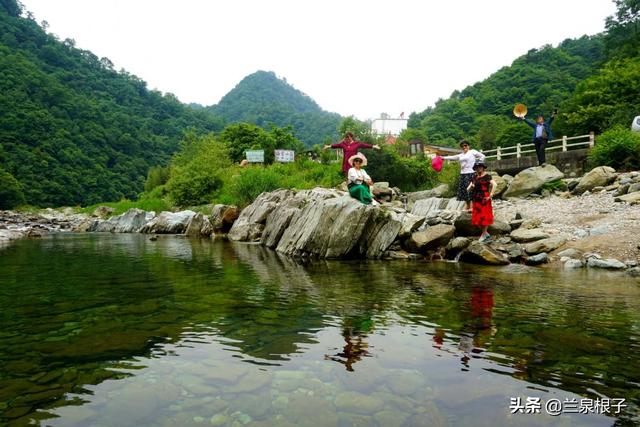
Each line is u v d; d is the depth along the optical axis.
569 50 92.56
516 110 15.32
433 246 8.86
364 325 3.58
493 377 2.50
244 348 3.00
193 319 3.77
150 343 3.11
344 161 12.20
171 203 31.03
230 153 46.78
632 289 5.11
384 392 2.30
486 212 8.54
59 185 65.69
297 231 10.41
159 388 2.33
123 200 41.38
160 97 133.62
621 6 45.44
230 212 17.77
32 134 71.19
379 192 17.81
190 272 6.71
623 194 11.27
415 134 65.38
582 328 3.46
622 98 27.22
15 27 113.06
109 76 132.00
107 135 87.94
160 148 103.31
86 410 2.07
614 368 2.63
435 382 2.42
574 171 17.94
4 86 77.06
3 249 11.12
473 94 99.00
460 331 3.40
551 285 5.39
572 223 9.38
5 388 2.33
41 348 2.99
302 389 2.33
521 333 3.34
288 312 4.02
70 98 88.44
